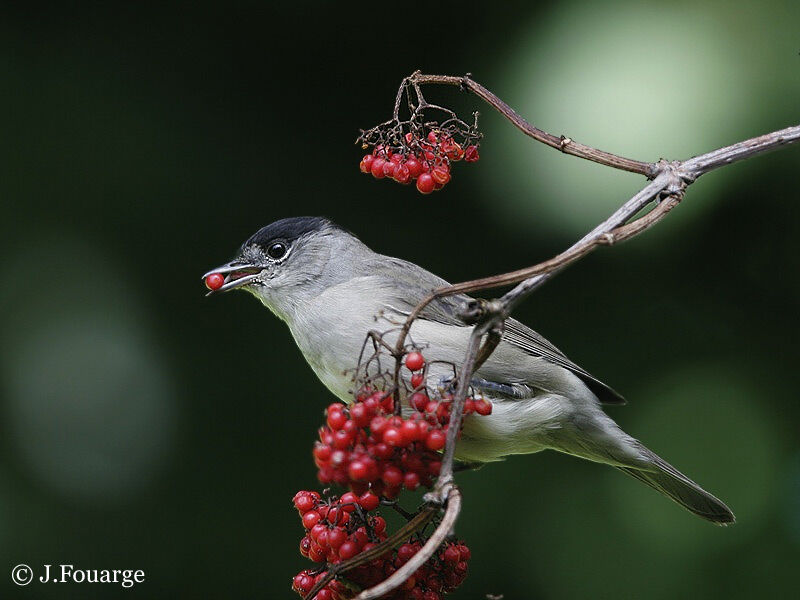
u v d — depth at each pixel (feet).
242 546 35.47
